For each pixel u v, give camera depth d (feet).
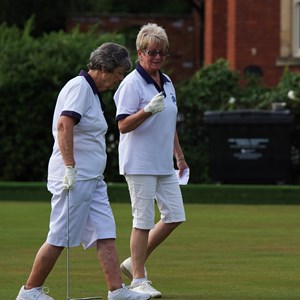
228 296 73.26
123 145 73.46
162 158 73.26
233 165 157.99
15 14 279.49
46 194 151.33
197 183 163.22
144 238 73.46
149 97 73.00
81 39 173.99
